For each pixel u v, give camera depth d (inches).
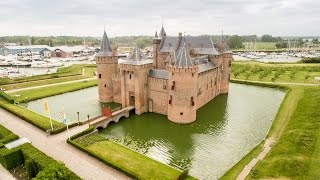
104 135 1732.3
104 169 1160.8
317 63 4820.4
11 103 2272.4
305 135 1425.9
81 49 7790.4
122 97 2145.7
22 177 1132.5
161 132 1779.0
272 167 1162.6
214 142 1619.1
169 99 1913.1
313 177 1029.8
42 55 7249.0
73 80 3373.5
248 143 1593.3
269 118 2018.9
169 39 2746.1
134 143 1627.7
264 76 3597.4
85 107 2284.7
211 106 2332.7
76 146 1368.1
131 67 2001.7
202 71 2177.7
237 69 4079.7
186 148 1552.7
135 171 1152.8
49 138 1494.8
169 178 1098.7
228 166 1334.9
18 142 1349.7
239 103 2429.9
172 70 1812.3
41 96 2554.1
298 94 2568.9
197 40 2659.9
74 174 1062.4
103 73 2337.6
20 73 4291.3
